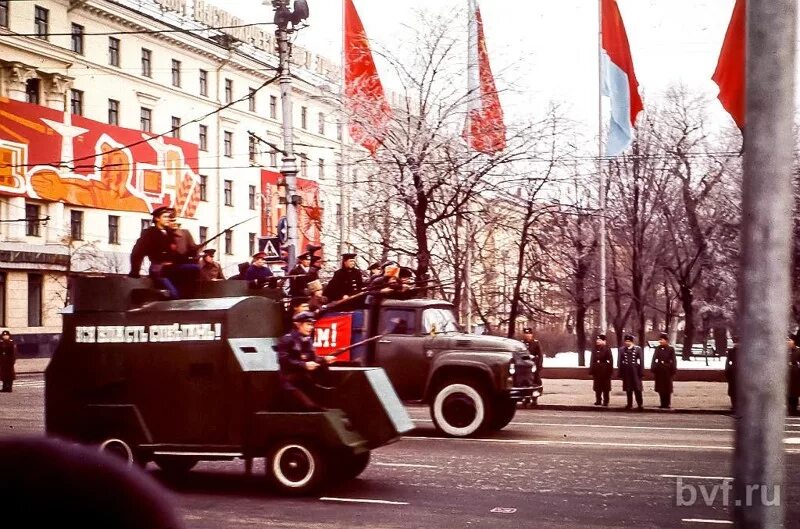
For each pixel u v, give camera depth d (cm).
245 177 6231
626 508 955
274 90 6550
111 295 1105
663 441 1534
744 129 380
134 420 1075
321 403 1084
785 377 371
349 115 2448
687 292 4603
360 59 2464
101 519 77
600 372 2295
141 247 1143
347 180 2680
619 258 4934
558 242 4216
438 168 2297
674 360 2255
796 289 4191
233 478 1179
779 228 370
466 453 1377
